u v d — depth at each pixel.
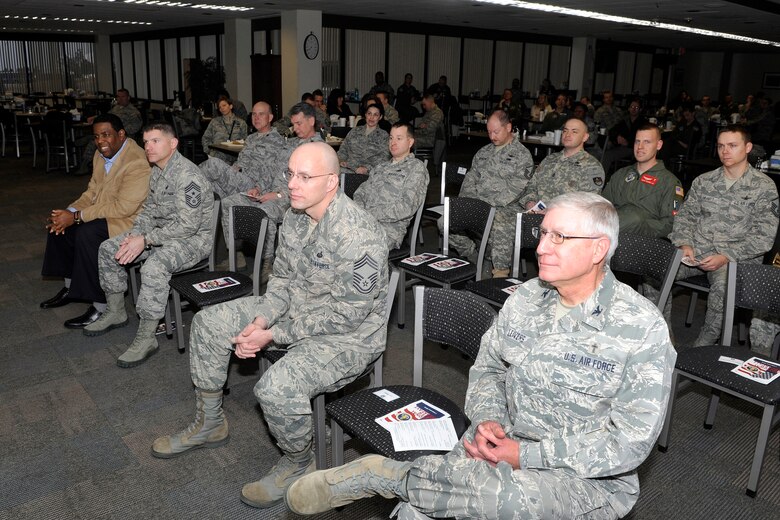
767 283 2.32
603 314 1.42
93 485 2.16
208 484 2.18
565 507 1.34
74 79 18.06
